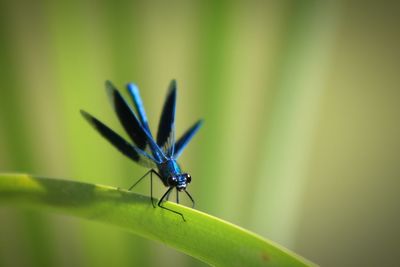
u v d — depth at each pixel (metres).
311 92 0.41
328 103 0.50
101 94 0.42
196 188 0.41
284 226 0.42
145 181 0.43
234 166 0.42
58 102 0.44
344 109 0.50
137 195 0.36
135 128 0.41
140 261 0.41
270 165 0.42
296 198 0.42
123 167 0.42
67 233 0.43
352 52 0.50
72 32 0.41
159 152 0.41
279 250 0.34
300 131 0.42
